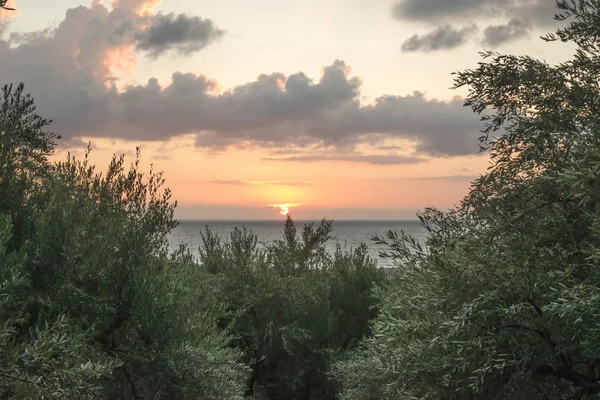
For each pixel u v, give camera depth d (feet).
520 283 13.14
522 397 12.99
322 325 38.60
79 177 21.48
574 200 13.04
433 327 14.74
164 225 21.52
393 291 24.58
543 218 13.94
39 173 20.38
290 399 38.37
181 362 20.45
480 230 14.78
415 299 16.26
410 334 15.42
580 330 12.33
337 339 38.75
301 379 38.04
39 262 17.44
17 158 19.31
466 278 13.98
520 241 13.82
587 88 13.76
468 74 15.30
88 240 19.40
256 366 38.40
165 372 19.92
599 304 11.10
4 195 18.52
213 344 25.14
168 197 21.77
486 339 13.39
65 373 12.89
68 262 18.06
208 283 34.50
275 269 40.73
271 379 38.55
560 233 13.53
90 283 19.24
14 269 14.66
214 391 22.15
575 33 13.92
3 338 12.76
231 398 23.31
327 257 43.01
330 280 41.73
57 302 17.46
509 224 13.61
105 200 21.33
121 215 21.18
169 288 22.00
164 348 20.25
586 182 11.57
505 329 13.01
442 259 15.03
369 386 24.77
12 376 12.09
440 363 14.40
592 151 11.68
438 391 14.55
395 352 15.78
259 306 38.78
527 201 14.20
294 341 38.01
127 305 19.84
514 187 14.66
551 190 13.76
